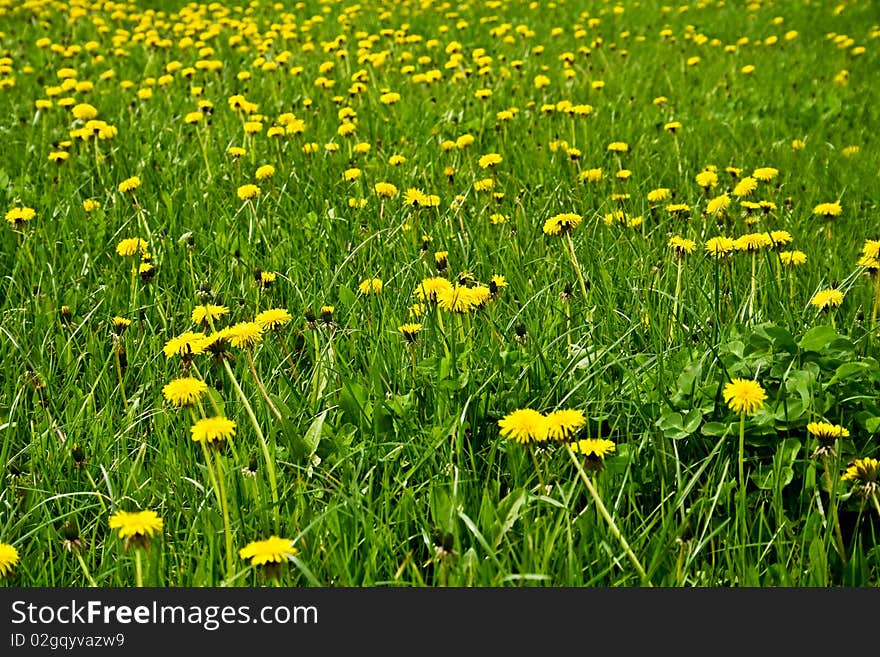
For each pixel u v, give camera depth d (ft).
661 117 20.26
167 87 23.17
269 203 14.70
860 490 6.91
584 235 12.71
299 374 9.43
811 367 7.91
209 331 10.34
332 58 26.89
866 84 23.98
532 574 6.26
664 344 9.46
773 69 26.04
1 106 21.99
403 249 12.40
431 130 19.02
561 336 9.12
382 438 8.18
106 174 16.38
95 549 7.35
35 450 8.24
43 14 35.32
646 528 7.03
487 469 7.95
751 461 7.66
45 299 11.29
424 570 7.11
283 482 7.64
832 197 15.46
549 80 22.76
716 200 12.14
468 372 8.38
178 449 8.09
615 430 8.23
